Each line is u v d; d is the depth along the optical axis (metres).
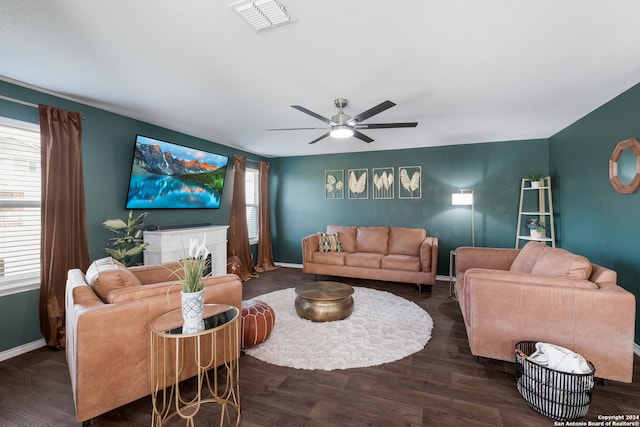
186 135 4.44
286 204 6.35
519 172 4.79
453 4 1.57
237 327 1.90
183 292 1.72
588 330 2.02
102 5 1.58
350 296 3.37
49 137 2.71
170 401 1.79
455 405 1.88
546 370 1.78
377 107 2.45
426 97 2.92
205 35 1.87
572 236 3.83
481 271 2.45
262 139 4.78
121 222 3.16
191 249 1.83
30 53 2.10
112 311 1.69
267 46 2.00
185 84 2.64
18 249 2.71
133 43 1.97
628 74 2.43
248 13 1.63
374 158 5.70
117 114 3.46
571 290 2.07
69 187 2.83
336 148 5.50
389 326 3.07
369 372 2.26
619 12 1.63
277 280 5.09
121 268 2.17
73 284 1.97
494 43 1.96
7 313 2.58
